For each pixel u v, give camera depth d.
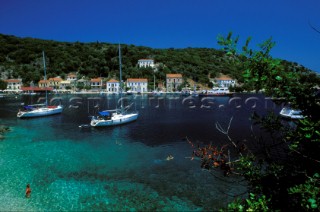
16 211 18.05
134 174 24.81
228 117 61.91
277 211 5.58
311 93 5.43
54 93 165.62
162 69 197.50
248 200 6.01
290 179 6.09
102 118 52.84
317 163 5.47
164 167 26.53
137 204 19.33
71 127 48.97
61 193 20.86
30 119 58.38
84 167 26.66
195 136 40.81
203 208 18.77
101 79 180.12
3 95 144.00
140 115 66.50
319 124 4.93
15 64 194.75
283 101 5.82
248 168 6.88
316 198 4.86
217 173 24.39
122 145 35.62
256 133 40.78
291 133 5.80
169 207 18.92
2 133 42.53
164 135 41.97
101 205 19.12
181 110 78.62
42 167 26.52
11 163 27.61
